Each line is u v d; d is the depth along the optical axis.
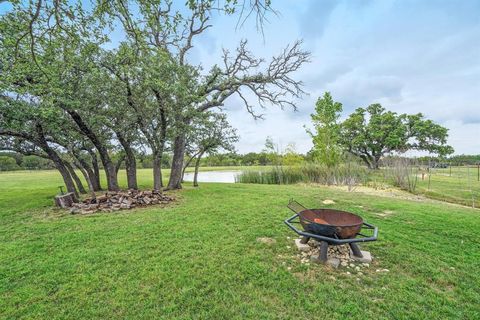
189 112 9.84
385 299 2.50
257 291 2.63
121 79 8.00
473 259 3.41
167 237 4.35
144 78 8.05
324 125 15.88
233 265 3.20
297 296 2.54
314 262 3.29
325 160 15.63
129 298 2.52
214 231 4.64
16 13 5.45
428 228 4.77
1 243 4.23
